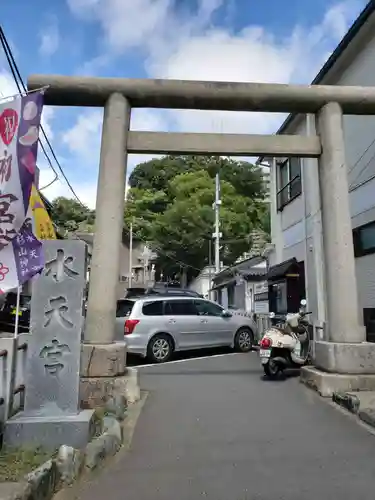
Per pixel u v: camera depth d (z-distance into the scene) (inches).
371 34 365.7
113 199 275.1
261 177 1593.3
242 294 862.5
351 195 415.5
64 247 188.9
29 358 178.9
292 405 242.8
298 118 524.4
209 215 1317.7
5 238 171.0
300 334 337.1
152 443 180.9
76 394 178.5
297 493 133.0
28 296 462.9
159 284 1428.4
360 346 267.1
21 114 178.2
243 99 291.7
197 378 328.2
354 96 296.2
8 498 109.0
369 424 204.7
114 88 284.8
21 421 167.6
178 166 1708.9
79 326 183.5
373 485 138.3
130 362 416.2
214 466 155.3
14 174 173.8
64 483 138.9
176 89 287.1
